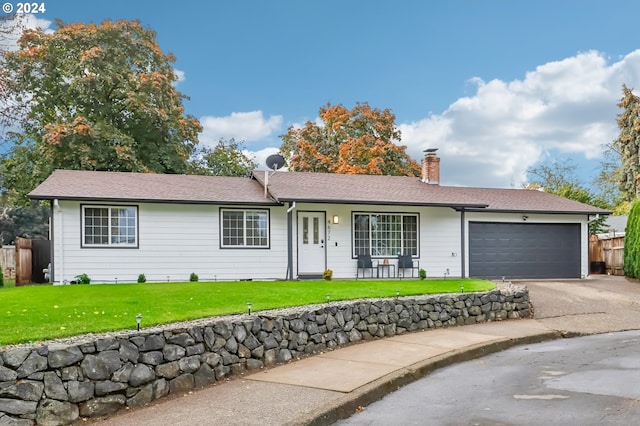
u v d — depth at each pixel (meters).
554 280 20.03
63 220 15.82
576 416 5.27
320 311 8.81
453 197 19.97
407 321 10.55
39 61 25.20
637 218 20.00
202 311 8.29
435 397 6.22
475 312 11.88
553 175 43.50
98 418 5.27
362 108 32.59
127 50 26.75
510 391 6.37
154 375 5.90
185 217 17.06
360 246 18.91
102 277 16.14
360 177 21.91
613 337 10.41
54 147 24.02
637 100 38.88
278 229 17.98
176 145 27.09
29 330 6.27
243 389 6.29
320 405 5.56
